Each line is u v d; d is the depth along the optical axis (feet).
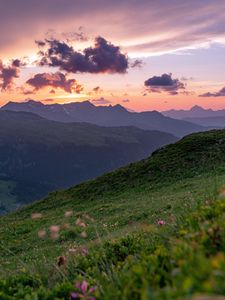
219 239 13.66
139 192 192.75
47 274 25.89
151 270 14.19
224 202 18.80
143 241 27.35
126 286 13.71
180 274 10.31
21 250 120.26
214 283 8.21
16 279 26.04
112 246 28.30
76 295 17.12
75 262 26.68
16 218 203.82
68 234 109.19
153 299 9.12
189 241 14.69
